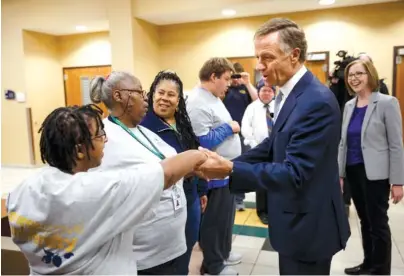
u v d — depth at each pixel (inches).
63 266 29.7
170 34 228.4
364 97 81.4
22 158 241.4
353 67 80.1
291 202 44.5
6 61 235.6
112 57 208.8
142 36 212.8
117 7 204.7
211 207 83.7
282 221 45.6
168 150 53.8
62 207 29.0
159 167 33.3
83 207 29.3
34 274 31.3
